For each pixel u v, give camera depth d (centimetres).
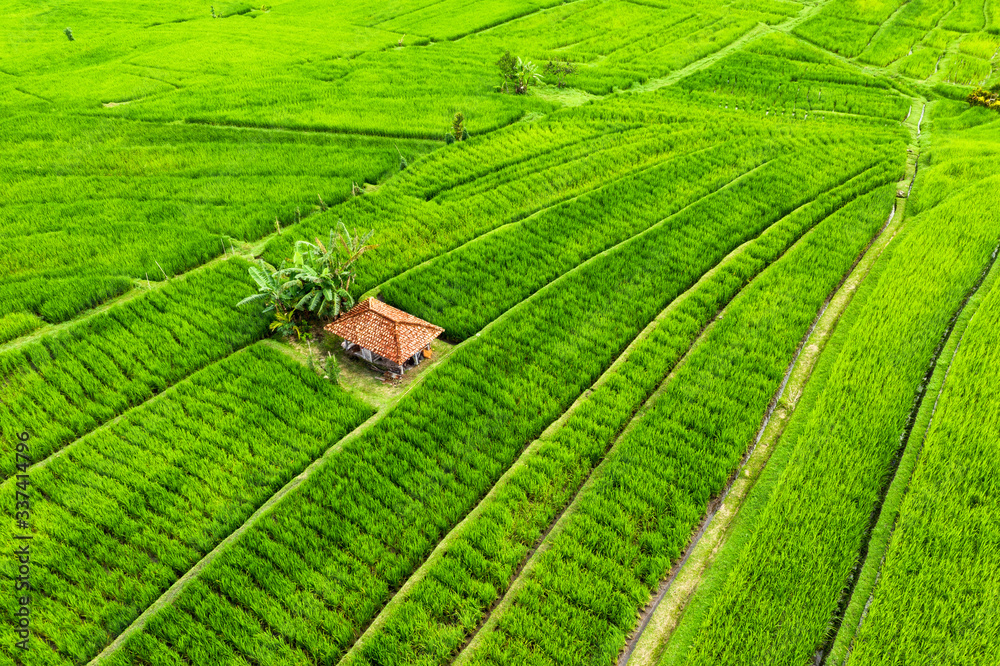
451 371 2164
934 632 1380
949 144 3450
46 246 2800
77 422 1997
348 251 2700
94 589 1578
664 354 2189
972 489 1658
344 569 1603
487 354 2227
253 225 2961
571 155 3541
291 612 1529
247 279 2611
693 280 2559
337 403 2067
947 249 2534
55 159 3631
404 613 1502
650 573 1562
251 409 2042
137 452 1903
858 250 2634
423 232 2909
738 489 1773
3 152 3703
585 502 1731
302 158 3619
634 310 2402
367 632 1496
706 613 1484
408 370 2225
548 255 2717
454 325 2352
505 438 1922
